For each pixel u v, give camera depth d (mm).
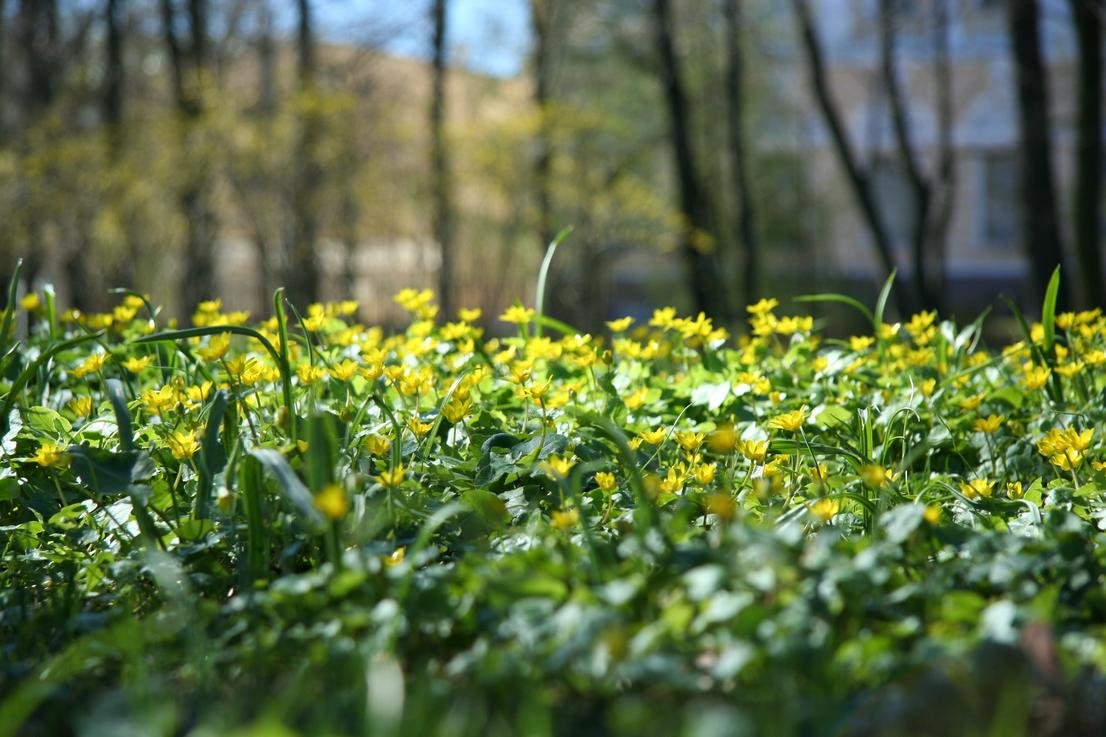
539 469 3000
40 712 2002
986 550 2242
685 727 1622
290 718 1797
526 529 2695
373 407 3652
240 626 2172
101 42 20281
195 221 17203
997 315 27750
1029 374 3934
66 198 16516
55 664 2027
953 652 1769
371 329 4480
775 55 24203
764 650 1783
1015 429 3873
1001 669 1780
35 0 18344
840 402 3902
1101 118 11586
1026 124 12781
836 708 1717
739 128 21281
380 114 18172
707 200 24219
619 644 1746
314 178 16953
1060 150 25375
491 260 22234
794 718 1674
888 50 19016
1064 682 1780
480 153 18547
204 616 2195
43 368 3920
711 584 1882
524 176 19234
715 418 3912
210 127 16516
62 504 3141
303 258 17078
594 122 19656
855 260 27172
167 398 3117
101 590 2707
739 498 3139
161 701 1818
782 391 4090
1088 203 11609
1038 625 1790
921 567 2305
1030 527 2795
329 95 17156
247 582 2432
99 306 17828
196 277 17609
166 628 2182
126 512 2879
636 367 4133
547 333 11898
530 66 20906
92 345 4828
